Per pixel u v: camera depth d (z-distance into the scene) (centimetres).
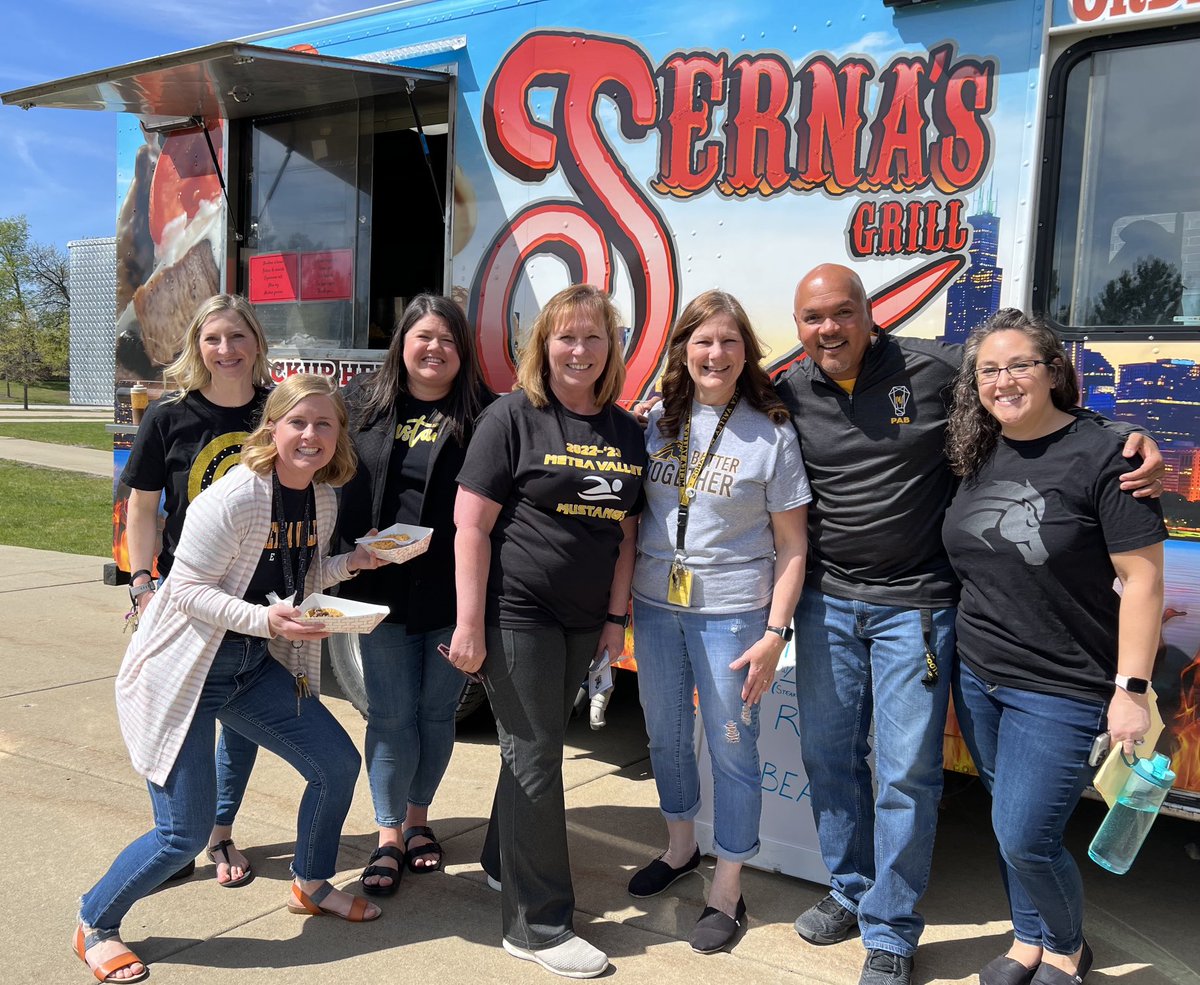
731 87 358
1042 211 309
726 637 288
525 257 413
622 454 279
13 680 525
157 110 496
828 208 341
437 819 378
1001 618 251
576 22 395
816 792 300
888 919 275
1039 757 247
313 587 298
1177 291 293
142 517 310
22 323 4534
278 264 502
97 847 346
